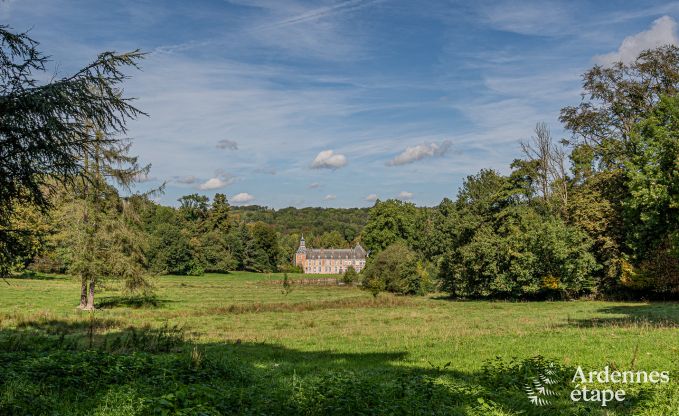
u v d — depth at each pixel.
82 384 9.91
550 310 37.41
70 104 11.51
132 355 13.24
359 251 171.12
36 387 9.21
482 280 52.31
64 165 12.21
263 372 14.14
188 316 35.81
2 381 9.59
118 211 35.78
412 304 46.34
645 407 9.04
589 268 45.25
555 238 45.16
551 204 52.88
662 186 23.22
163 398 7.84
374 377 12.62
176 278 99.56
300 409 8.66
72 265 34.59
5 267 12.96
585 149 49.72
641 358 13.17
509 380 11.31
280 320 33.41
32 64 12.14
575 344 16.47
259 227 137.50
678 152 22.83
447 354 16.97
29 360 11.53
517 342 18.31
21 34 11.90
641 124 25.92
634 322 23.52
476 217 55.75
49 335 21.09
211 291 67.94
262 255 133.25
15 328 23.66
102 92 12.70
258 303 45.78
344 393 9.16
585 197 47.62
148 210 36.69
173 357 13.30
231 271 128.50
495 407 9.17
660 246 37.94
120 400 8.66
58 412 8.12
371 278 67.81
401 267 64.75
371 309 42.56
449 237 69.25
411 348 19.25
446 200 81.94
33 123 11.36
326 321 32.78
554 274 47.03
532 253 47.44
